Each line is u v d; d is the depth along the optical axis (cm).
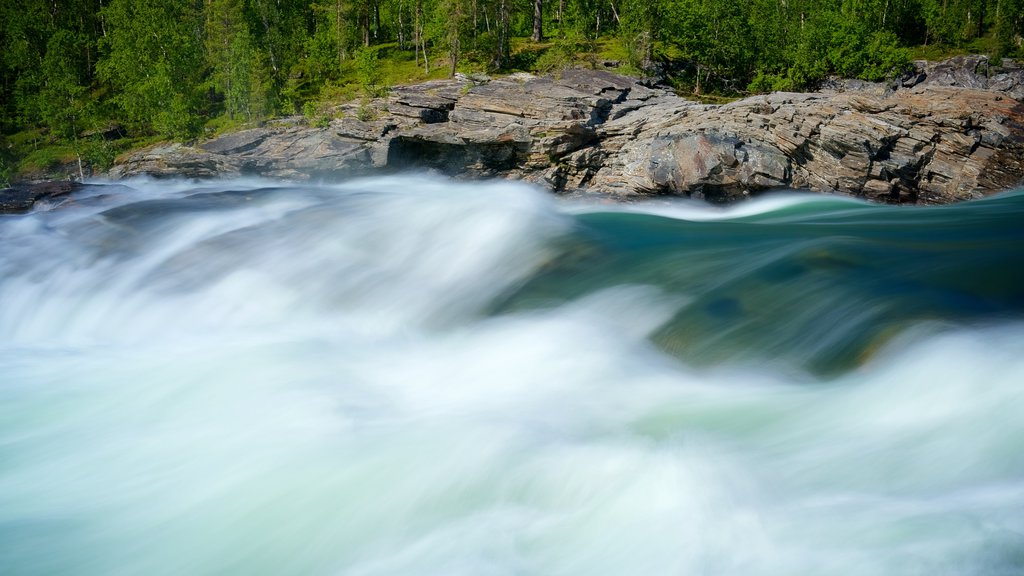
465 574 614
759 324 1071
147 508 748
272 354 1139
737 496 664
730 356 1009
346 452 808
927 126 3300
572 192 3744
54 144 6475
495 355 1095
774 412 839
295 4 7712
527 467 752
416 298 1332
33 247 1711
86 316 1422
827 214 2414
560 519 671
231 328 1312
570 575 598
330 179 4069
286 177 4122
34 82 6862
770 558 580
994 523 586
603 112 4141
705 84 5712
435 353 1140
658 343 1084
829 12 5859
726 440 777
